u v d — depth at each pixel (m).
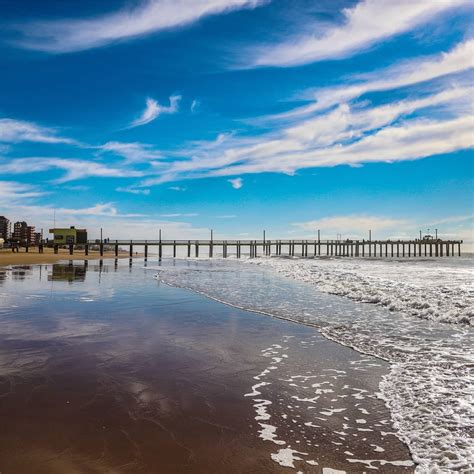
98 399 4.59
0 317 9.64
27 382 5.12
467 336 8.08
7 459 3.26
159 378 5.38
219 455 3.42
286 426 4.02
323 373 5.76
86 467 3.16
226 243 80.94
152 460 3.30
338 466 3.30
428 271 27.53
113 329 8.41
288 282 19.55
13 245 63.91
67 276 22.36
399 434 3.88
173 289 16.19
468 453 3.49
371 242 97.56
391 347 7.25
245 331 8.48
